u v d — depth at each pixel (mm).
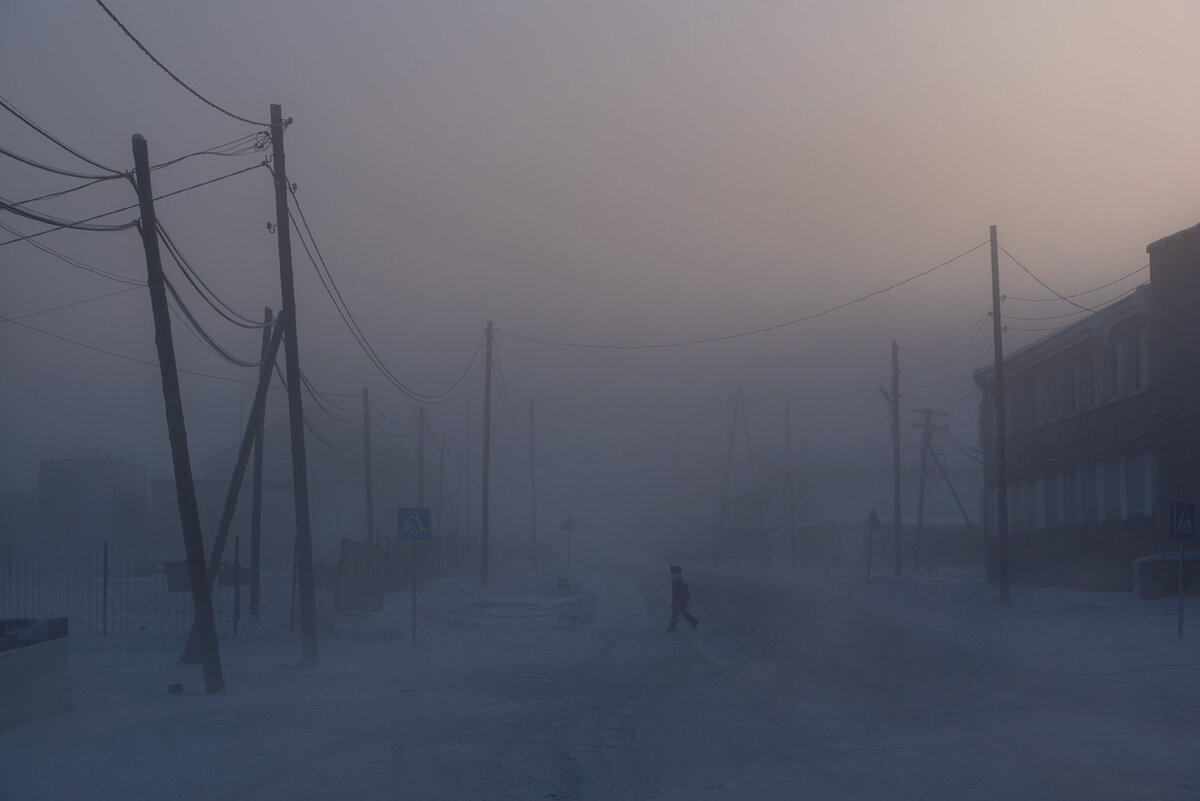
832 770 10664
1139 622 28672
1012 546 50188
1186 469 35688
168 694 15875
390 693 16359
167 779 9695
